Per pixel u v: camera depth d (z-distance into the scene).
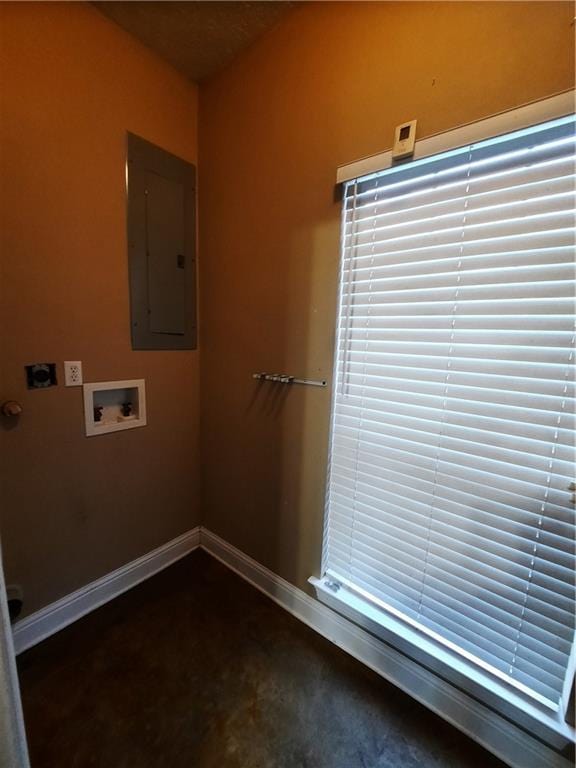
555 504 0.86
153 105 1.44
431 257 1.00
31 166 1.13
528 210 0.84
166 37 1.34
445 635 1.08
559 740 0.87
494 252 0.90
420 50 0.94
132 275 1.47
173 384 1.71
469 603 1.02
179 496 1.82
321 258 1.23
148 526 1.69
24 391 1.20
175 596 1.58
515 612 0.94
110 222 1.37
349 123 1.10
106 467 1.48
